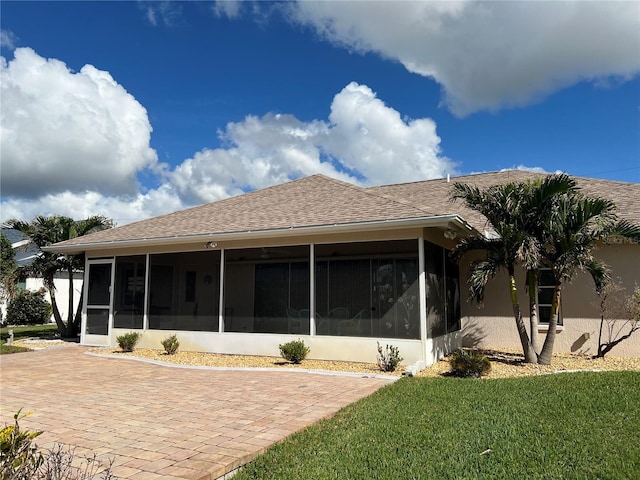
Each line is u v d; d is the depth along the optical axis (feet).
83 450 16.49
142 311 46.73
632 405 21.57
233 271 42.11
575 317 40.40
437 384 27.09
